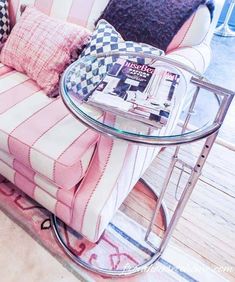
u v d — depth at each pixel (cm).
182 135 69
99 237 105
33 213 120
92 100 73
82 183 93
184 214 129
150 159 116
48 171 88
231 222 129
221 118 72
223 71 249
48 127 97
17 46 122
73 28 118
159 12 113
